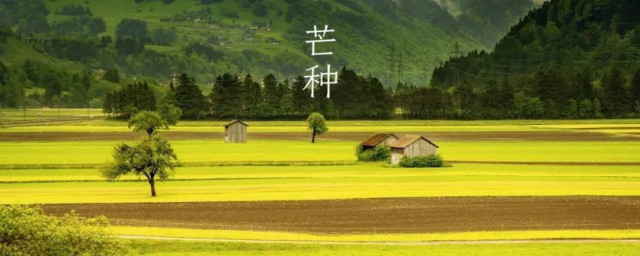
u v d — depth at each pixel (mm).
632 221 114750
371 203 128750
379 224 112188
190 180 158000
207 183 153500
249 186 148625
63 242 72562
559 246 97688
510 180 158625
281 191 141625
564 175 168125
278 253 94000
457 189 144500
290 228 108875
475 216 118250
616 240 101812
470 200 132000
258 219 115062
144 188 146000
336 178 161750
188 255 93250
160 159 138375
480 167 185500
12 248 69625
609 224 112688
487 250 95375
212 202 129000
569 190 143250
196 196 135500
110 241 76375
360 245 97938
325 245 97750
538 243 99562
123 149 140375
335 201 130500
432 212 121188
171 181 156625
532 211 122312
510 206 126438
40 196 134625
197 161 190250
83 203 127625
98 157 196625
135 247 96125
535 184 152000
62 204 126438
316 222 113188
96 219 78062
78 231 74188
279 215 118250
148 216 116875
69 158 193875
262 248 96500
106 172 139875
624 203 129375
